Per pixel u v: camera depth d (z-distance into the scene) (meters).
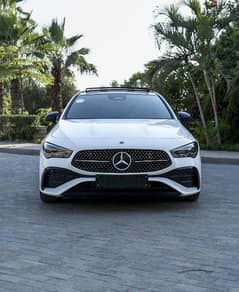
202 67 14.80
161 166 6.07
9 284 3.83
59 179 6.16
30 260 4.43
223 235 5.22
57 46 26.56
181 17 14.59
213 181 9.23
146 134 6.29
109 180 5.98
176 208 6.57
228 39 14.93
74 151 6.07
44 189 6.36
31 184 8.95
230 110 16.23
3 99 25.55
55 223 5.82
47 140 6.47
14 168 11.61
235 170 11.09
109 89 8.16
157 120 7.05
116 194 6.15
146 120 7.01
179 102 18.44
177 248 4.75
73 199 7.18
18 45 24.17
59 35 26.50
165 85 15.48
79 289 3.71
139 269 4.15
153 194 6.27
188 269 4.14
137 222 5.81
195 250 4.68
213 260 4.38
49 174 6.27
